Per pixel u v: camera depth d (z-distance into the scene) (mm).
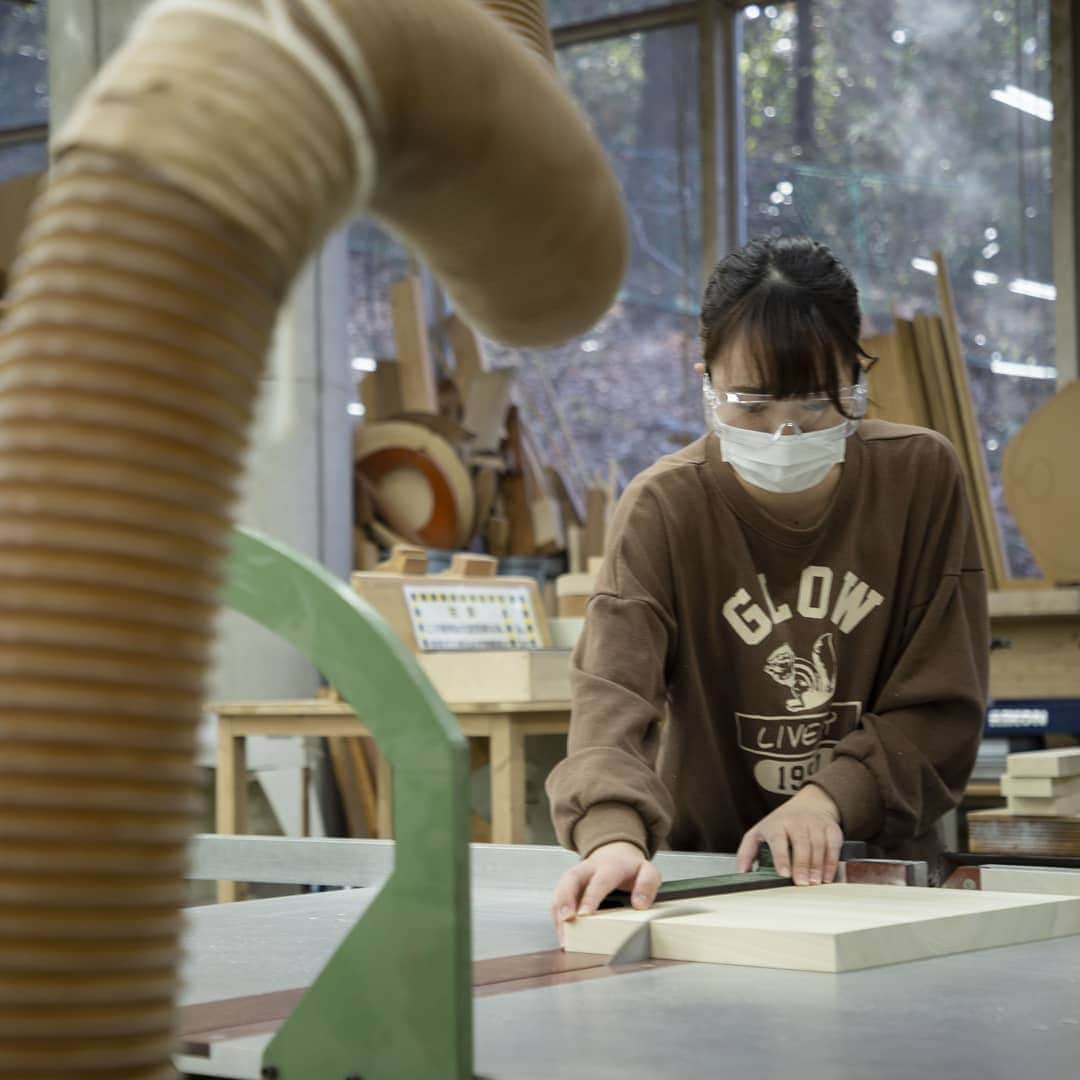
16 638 315
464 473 4898
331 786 4527
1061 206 4887
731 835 1599
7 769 314
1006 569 4199
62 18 4531
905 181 5152
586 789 1266
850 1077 625
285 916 1169
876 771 1426
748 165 5418
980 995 826
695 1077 626
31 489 316
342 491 4750
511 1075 628
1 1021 320
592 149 436
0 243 4848
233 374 339
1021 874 1236
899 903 1086
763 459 1406
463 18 389
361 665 598
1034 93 4957
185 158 314
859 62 5227
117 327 317
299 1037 627
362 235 5797
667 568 1475
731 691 1548
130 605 321
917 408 4238
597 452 5582
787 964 930
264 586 623
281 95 329
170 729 335
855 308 1411
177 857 348
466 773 584
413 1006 592
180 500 328
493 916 1186
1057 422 3998
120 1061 334
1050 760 1909
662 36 5520
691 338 5465
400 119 370
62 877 319
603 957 980
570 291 461
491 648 3582
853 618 1515
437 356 5488
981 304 5039
